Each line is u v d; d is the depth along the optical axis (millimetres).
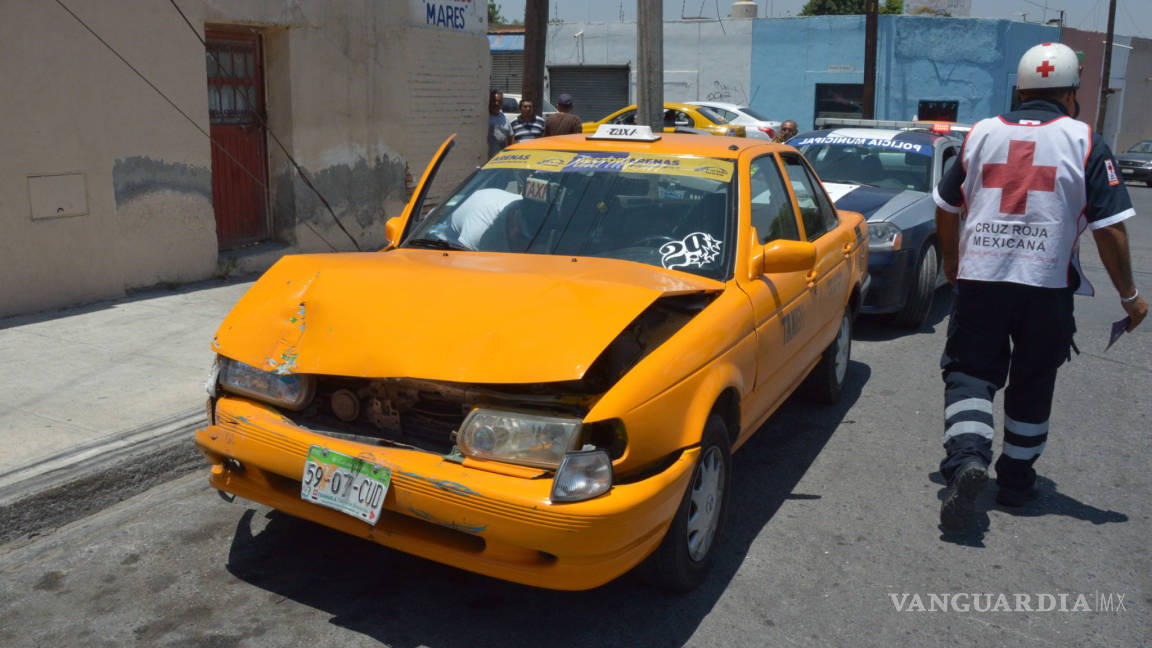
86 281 6961
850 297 5949
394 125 10156
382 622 3354
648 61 9930
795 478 4805
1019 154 4027
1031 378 4297
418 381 3164
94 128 6863
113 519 4094
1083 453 5238
